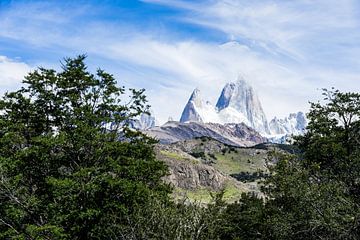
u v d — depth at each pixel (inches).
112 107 1402.6
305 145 1643.7
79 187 1147.9
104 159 1314.0
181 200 917.8
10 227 1167.0
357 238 1066.1
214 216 836.0
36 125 1376.7
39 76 1365.7
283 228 1198.3
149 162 1355.8
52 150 1305.4
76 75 1402.6
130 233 858.8
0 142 1250.6
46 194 1254.9
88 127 1267.2
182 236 789.2
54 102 1359.5
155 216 831.1
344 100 1550.2
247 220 1686.8
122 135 1454.2
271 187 1347.2
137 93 1470.2
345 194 1229.1
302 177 1223.5
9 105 1363.2
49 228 1077.8
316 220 1091.3
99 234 1114.1
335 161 1423.5
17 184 1211.2
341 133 1499.8
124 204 1154.0
